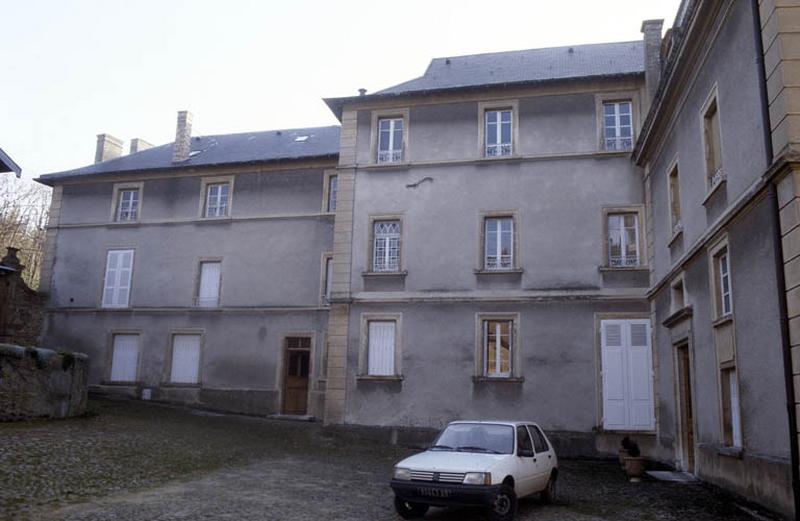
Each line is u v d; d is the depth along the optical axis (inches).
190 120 1103.0
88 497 370.3
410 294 762.2
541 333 726.5
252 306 975.6
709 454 502.0
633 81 759.1
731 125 449.1
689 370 584.1
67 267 1066.7
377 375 752.3
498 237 765.9
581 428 698.8
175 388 978.1
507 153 781.9
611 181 746.8
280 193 1002.7
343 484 464.1
